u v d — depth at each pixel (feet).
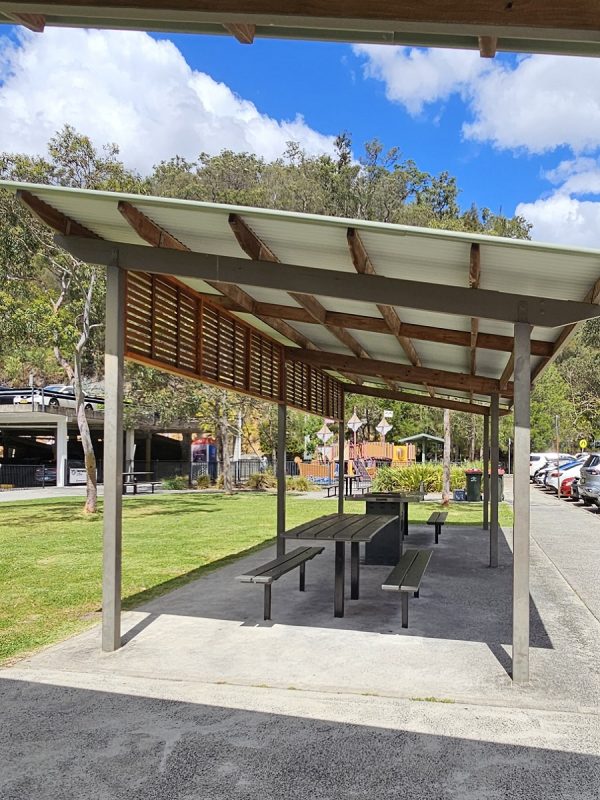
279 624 18.16
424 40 6.57
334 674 14.10
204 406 75.46
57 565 28.32
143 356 17.37
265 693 12.98
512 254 11.76
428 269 14.49
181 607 20.12
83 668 14.44
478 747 10.68
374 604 20.59
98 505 59.31
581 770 9.91
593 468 57.41
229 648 15.90
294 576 25.52
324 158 190.70
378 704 12.46
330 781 9.58
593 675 14.16
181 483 88.28
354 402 128.67
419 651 15.75
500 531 40.45
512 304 13.98
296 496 73.36
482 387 27.99
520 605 13.82
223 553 31.22
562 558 30.25
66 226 15.61
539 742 10.87
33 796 9.15
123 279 15.90
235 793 9.25
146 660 14.99
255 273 14.97
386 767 10.00
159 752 10.46
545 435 140.77
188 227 14.67
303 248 14.52
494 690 13.23
